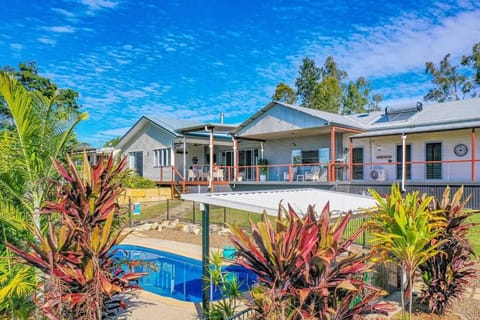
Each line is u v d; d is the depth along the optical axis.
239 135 22.42
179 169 26.12
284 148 23.19
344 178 19.73
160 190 22.81
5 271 4.27
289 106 19.75
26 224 4.10
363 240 8.90
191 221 15.76
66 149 4.95
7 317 4.31
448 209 5.50
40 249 3.96
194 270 10.12
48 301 3.72
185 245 11.72
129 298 6.81
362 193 16.72
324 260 2.77
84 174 4.51
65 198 4.22
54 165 4.29
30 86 24.50
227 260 5.63
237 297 5.27
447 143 17.34
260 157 24.44
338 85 42.09
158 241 12.46
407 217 4.16
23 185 4.51
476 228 11.05
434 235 4.21
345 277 3.07
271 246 2.95
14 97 4.18
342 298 3.23
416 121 18.50
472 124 15.59
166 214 17.73
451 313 5.62
